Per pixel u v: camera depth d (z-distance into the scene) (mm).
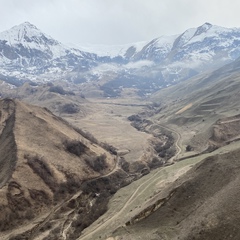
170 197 81750
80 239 94125
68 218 114438
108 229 93625
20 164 127125
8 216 107625
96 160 153000
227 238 59875
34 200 117562
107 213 110688
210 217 65562
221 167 82562
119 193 127062
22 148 136750
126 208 108375
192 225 66938
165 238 68062
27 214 111625
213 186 78375
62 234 104688
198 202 76062
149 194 113562
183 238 64438
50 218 113125
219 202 69062
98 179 141500
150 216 80000
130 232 75812
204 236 62375
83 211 119312
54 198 122875
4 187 114938
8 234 103125
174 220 74688
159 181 124312
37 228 107438
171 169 137250
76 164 144000
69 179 133750
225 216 64125
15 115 160750
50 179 128875
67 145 152750
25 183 120875
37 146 143625
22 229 106000
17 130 149500
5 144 142625
